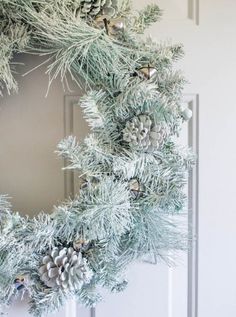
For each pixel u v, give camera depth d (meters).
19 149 0.58
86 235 0.50
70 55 0.46
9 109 0.57
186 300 0.62
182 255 0.62
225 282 0.63
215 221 0.62
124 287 0.55
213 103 0.60
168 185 0.52
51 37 0.46
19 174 0.58
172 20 0.59
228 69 0.60
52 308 0.51
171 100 0.51
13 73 0.56
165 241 0.54
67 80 0.57
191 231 0.60
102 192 0.48
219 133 0.61
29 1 0.46
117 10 0.49
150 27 0.59
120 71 0.48
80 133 0.58
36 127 0.58
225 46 0.60
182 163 0.53
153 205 0.52
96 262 0.51
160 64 0.50
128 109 0.50
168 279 0.62
